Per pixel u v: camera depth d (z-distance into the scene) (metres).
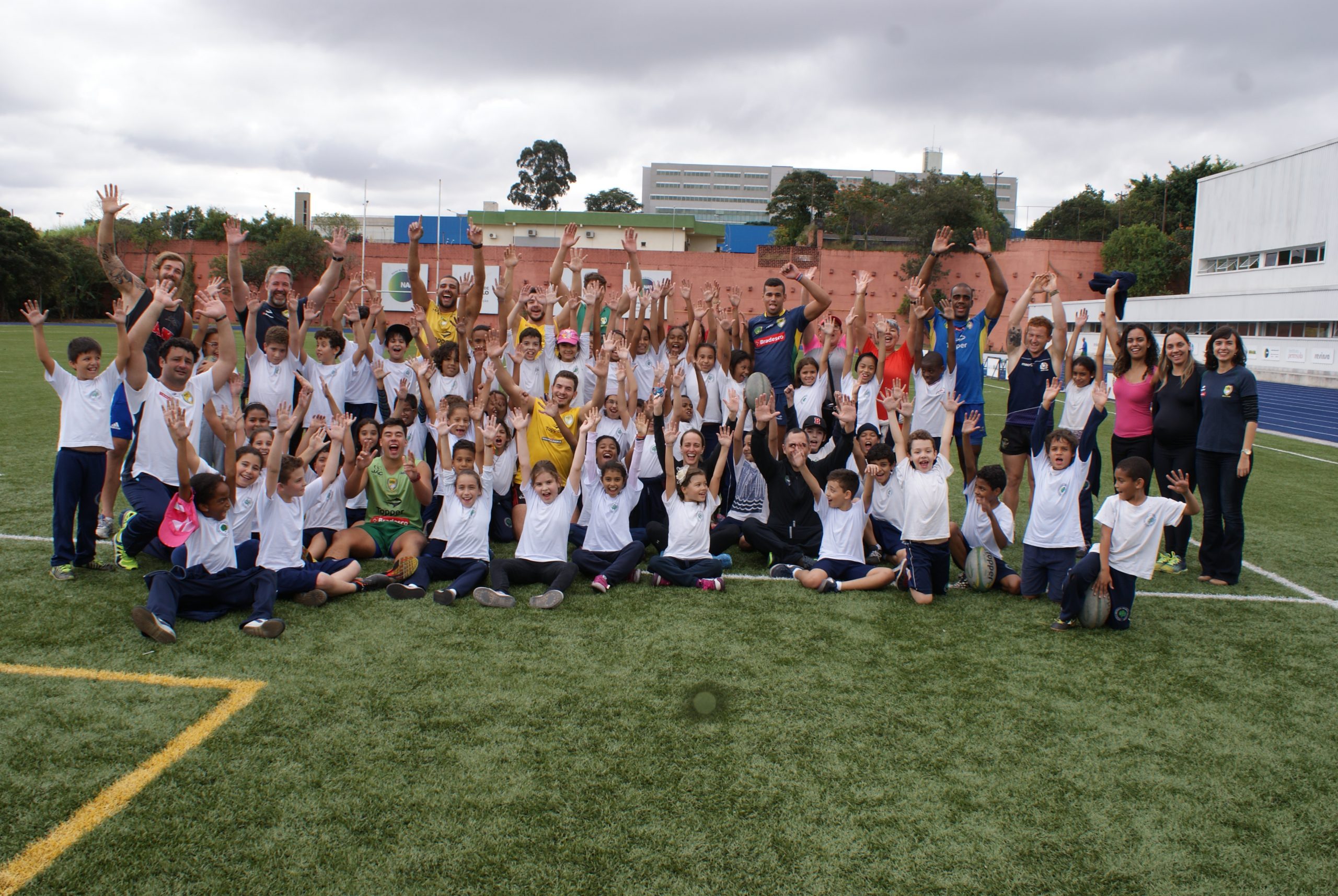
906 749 3.61
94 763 3.33
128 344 5.58
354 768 3.34
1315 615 5.45
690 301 8.46
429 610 5.10
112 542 6.22
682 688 4.12
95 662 4.24
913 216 43.62
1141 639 4.95
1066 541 5.52
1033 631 5.04
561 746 3.54
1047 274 7.08
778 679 4.26
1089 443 6.38
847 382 7.68
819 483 6.30
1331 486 9.98
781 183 59.94
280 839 2.90
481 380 7.48
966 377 7.31
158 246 45.78
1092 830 3.08
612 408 6.89
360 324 7.57
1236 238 31.86
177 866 2.76
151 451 5.59
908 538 5.57
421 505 6.38
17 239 38.97
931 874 2.81
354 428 7.36
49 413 12.40
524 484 6.12
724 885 2.72
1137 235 41.00
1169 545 6.48
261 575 4.95
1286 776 3.49
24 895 2.61
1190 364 6.19
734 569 6.19
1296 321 26.31
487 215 58.34
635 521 6.76
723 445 6.28
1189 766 3.55
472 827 2.98
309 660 4.32
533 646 4.59
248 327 6.97
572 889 2.68
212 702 3.85
